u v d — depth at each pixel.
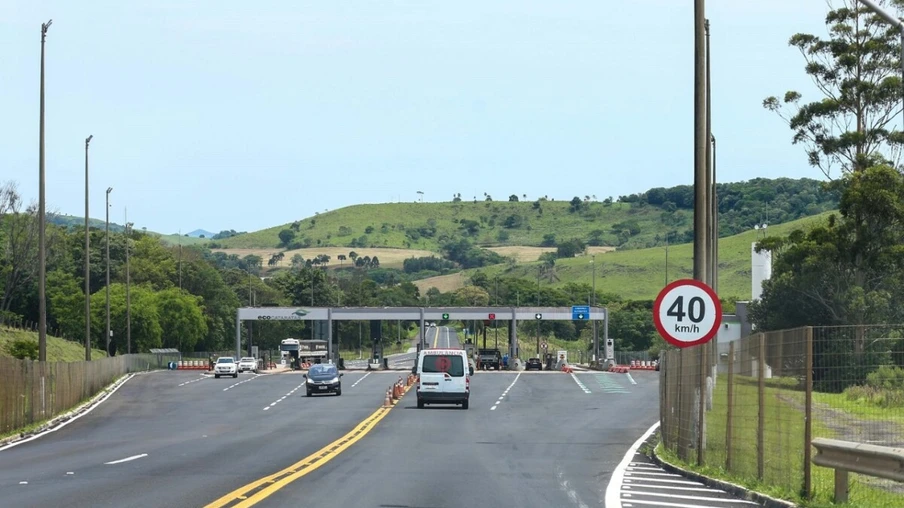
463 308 177.75
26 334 159.50
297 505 25.80
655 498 28.17
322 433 57.94
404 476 33.59
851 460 24.05
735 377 33.66
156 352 184.00
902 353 25.06
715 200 91.00
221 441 52.09
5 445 53.09
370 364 174.75
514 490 29.88
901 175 118.56
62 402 81.94
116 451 45.81
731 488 29.42
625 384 127.88
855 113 121.88
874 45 119.38
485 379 140.12
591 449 46.97
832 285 118.38
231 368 146.50
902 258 113.00
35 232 195.00
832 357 25.80
